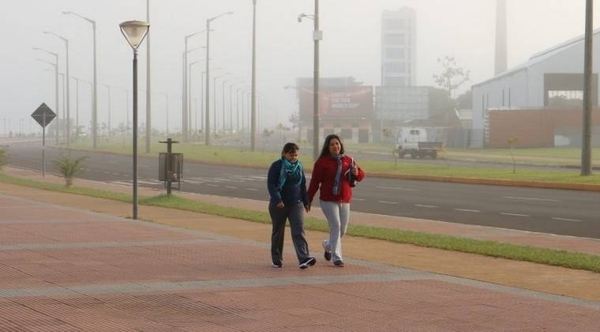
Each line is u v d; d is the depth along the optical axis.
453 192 39.34
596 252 19.61
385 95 168.62
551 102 117.44
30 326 11.08
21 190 41.56
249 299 13.19
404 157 80.44
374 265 17.22
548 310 12.62
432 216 28.80
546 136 104.38
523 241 21.73
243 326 11.27
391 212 30.31
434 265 17.42
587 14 42.50
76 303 12.70
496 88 135.00
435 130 115.75
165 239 21.28
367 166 59.09
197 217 28.03
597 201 33.81
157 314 11.97
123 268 16.25
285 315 12.00
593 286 15.01
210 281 14.88
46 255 18.02
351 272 16.19
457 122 154.75
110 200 35.38
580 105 117.25
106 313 11.99
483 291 14.27
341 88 164.50
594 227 25.12
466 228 24.92
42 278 14.95
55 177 54.12
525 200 34.47
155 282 14.68
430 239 21.33
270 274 15.80
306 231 23.78
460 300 13.36
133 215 27.23
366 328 11.24
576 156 81.75
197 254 18.44
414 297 13.57
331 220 16.88
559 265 17.36
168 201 33.53
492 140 105.00
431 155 79.00
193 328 11.12
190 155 80.19
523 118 104.38
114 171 60.84
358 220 27.33
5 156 62.12
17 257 17.67
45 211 29.44
